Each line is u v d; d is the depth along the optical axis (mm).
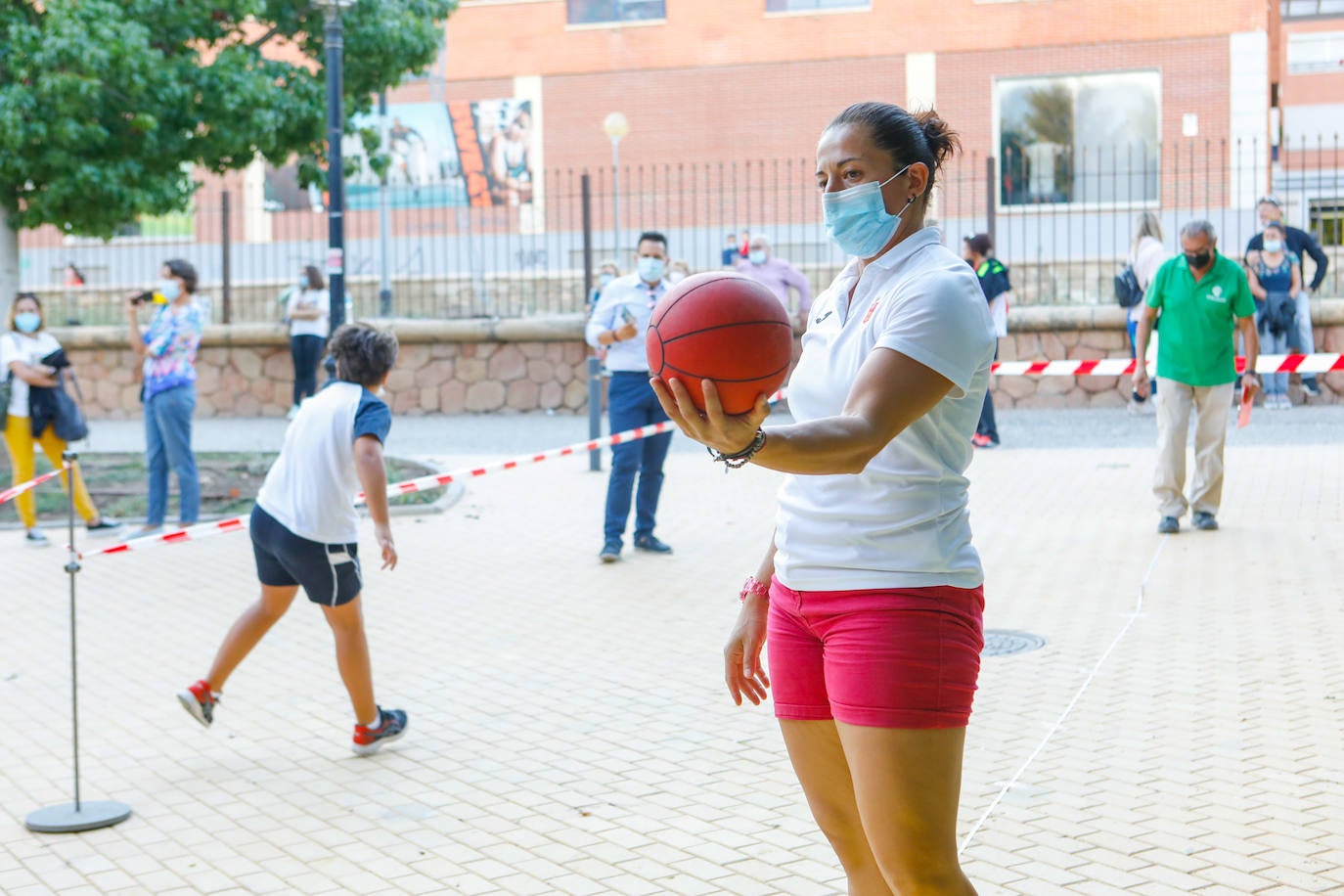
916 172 2906
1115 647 6957
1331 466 12258
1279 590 7977
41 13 13594
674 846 4633
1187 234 9359
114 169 13500
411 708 6352
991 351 2836
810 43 27125
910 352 2666
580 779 5340
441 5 15930
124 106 13516
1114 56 25844
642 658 7090
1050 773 5191
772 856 4523
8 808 5160
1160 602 7840
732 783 5242
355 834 4836
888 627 2811
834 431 2566
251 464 14445
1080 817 4746
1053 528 10156
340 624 5637
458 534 10758
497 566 9508
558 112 28047
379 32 14945
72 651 5059
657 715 6133
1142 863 4344
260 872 4527
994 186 19906
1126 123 25922
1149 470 12633
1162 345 9688
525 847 4672
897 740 2797
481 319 19859
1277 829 4578
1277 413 16188
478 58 28219
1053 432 15680
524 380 19719
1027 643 7102
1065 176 26141
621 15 27812
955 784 2844
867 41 26891
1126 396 18031
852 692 2834
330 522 5535
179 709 6387
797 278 16047
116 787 5367
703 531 10641
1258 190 24969
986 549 9539
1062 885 4191
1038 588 8328
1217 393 9625
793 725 3070
